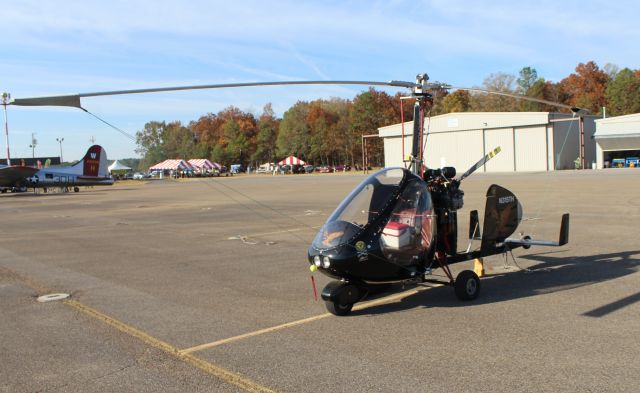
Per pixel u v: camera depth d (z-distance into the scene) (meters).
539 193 21.86
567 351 4.68
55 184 47.50
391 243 5.99
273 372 4.46
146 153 132.12
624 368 4.25
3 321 6.39
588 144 54.94
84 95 5.18
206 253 11.19
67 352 5.19
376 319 5.96
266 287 7.80
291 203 23.61
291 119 107.75
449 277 6.65
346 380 4.23
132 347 5.28
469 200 20.38
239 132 119.25
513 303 6.38
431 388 4.01
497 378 4.15
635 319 5.55
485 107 88.44
